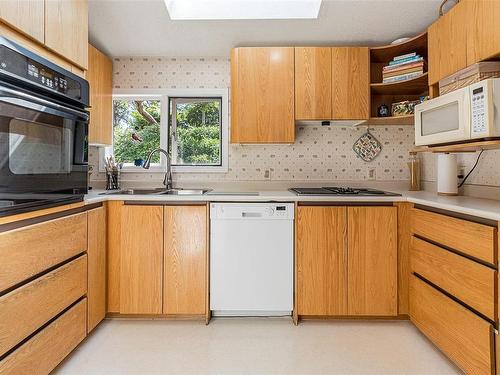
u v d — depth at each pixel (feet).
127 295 6.82
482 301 4.44
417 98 8.70
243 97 8.04
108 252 6.85
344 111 8.00
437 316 5.56
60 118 4.85
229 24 7.25
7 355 3.90
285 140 8.03
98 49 8.52
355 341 6.16
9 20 3.95
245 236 6.88
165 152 8.67
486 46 4.88
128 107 9.49
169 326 6.73
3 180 3.78
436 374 5.15
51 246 4.80
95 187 9.05
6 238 3.89
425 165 8.57
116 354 5.69
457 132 5.20
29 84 4.14
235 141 8.07
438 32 6.19
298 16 6.98
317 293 6.81
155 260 6.82
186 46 8.38
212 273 6.90
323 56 8.00
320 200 6.82
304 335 6.38
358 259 6.79
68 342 5.26
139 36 7.82
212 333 6.45
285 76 8.00
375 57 8.45
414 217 6.54
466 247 4.83
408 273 6.79
